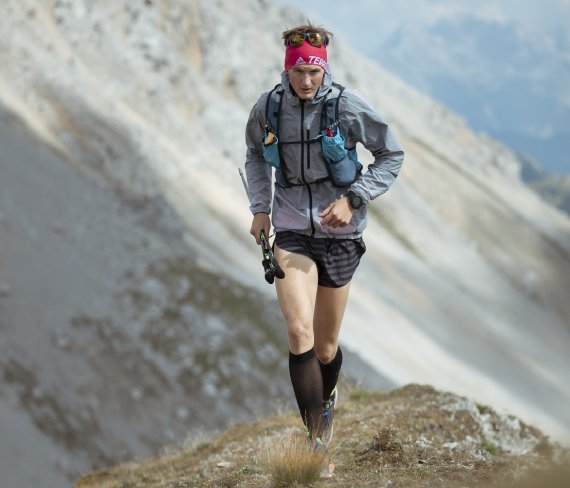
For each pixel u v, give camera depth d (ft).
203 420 400.47
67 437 313.73
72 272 447.01
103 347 400.67
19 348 352.28
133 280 470.39
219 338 456.04
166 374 411.13
